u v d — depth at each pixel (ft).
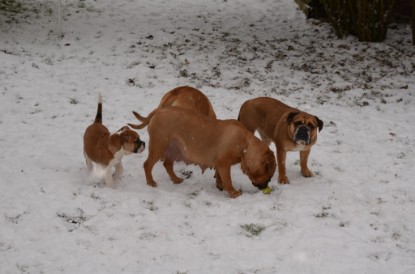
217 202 28.37
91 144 28.66
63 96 34.24
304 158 29.71
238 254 26.58
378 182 29.71
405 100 35.70
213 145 28.48
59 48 38.91
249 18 47.70
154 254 26.45
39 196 28.09
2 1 46.85
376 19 41.63
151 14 47.60
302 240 27.04
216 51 39.83
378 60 39.27
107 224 27.32
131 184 29.09
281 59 39.34
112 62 37.81
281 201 28.53
